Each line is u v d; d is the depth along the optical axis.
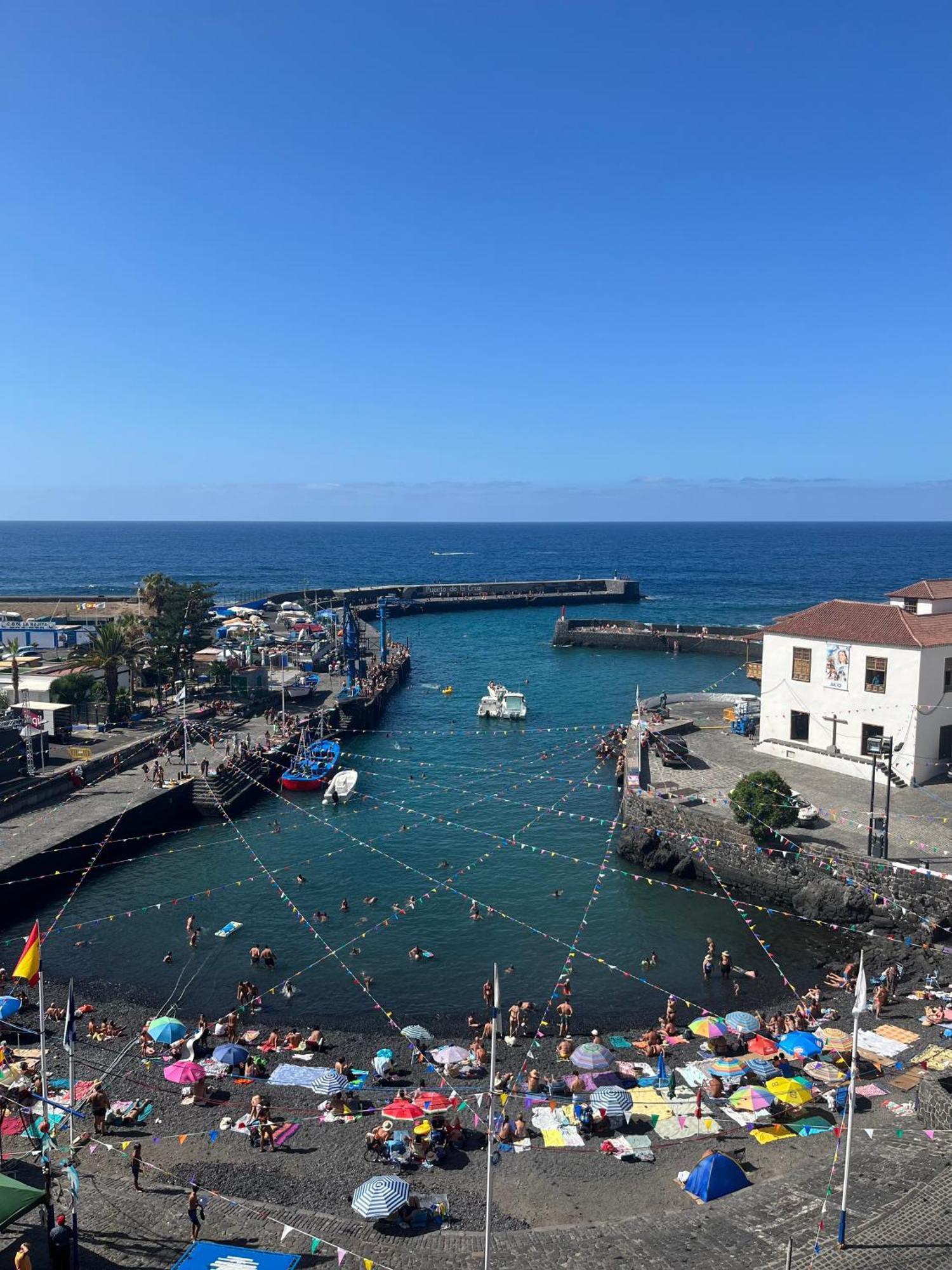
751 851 50.44
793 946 44.62
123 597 170.62
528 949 44.47
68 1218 22.66
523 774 73.81
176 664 88.94
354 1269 21.27
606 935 45.91
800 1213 23.05
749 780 50.28
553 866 54.81
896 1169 24.91
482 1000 39.78
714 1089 31.34
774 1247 21.67
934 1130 27.11
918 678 55.06
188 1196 24.78
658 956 43.66
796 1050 32.09
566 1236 22.62
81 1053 34.50
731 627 143.00
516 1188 26.02
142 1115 30.06
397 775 73.50
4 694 76.00
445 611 190.38
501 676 119.69
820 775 59.12
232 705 86.25
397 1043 36.12
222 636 120.38
